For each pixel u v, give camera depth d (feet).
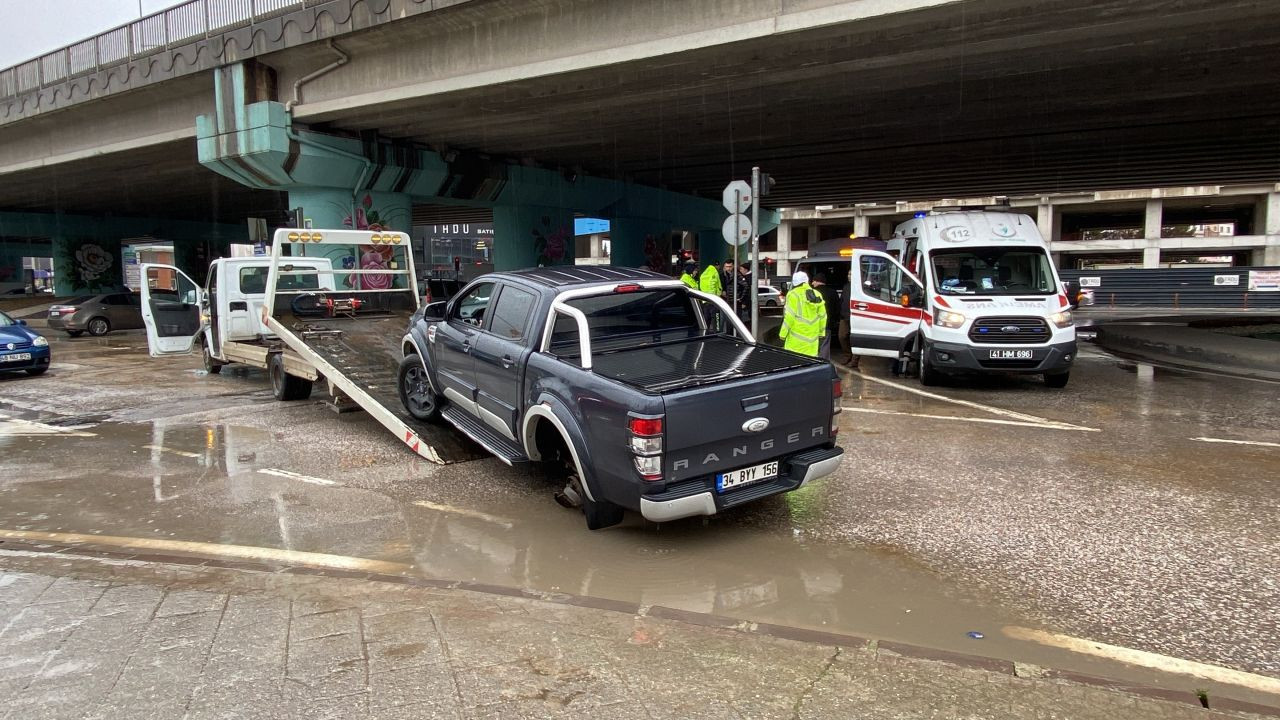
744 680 10.14
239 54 56.44
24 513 18.99
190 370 47.21
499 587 13.69
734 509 18.45
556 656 10.84
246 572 14.48
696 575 14.60
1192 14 34.81
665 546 16.17
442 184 72.33
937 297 35.24
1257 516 17.37
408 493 20.21
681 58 42.04
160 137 67.31
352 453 24.71
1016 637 11.98
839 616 12.79
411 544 16.39
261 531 17.29
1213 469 21.29
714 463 15.30
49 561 15.30
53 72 69.77
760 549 15.92
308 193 64.95
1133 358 48.47
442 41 50.21
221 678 10.26
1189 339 50.01
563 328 18.40
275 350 34.60
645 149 74.02
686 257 57.57
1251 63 42.57
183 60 59.77
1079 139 66.33
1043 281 35.40
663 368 16.76
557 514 18.38
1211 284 119.85
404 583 13.78
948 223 37.63
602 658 10.78
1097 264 194.39
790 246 218.38
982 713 9.30
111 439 27.53
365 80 54.70
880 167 84.38
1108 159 77.77
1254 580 13.99
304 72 58.03
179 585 13.70
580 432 16.08
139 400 36.14
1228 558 15.02
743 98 51.57
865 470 21.68
